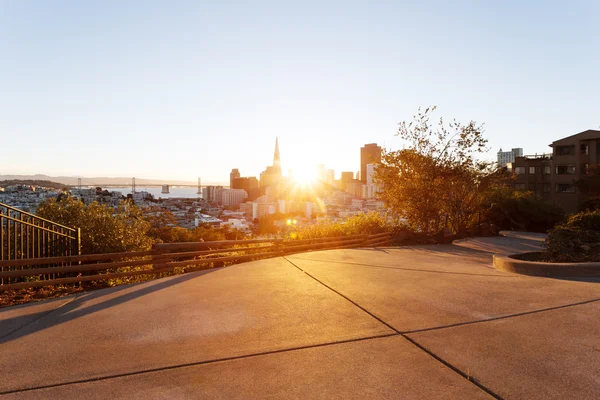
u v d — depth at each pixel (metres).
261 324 4.64
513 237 17.30
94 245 8.49
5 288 5.78
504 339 4.09
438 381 3.23
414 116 16.67
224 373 3.40
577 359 3.59
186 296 5.90
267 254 10.09
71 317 4.92
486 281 6.76
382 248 12.29
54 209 8.81
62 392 3.07
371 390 3.10
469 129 16.30
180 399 2.98
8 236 5.98
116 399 2.98
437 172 16.34
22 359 3.67
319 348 3.93
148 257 9.04
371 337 4.21
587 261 7.52
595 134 50.94
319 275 7.40
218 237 14.91
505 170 17.91
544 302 5.37
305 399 2.97
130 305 5.43
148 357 3.72
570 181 53.09
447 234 16.39
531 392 3.03
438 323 4.61
